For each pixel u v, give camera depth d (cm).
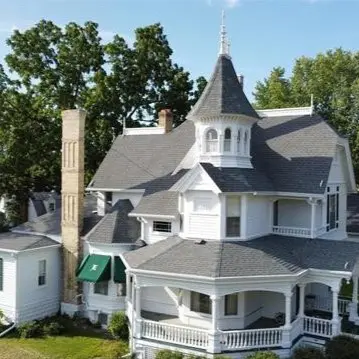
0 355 2464
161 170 3269
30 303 2973
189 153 3162
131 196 3284
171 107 5491
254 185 2638
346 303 2778
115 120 5184
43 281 3069
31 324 2822
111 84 4962
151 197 3016
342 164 3272
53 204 6366
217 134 2705
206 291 2228
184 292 2588
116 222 3017
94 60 4984
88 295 3053
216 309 2206
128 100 5266
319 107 5859
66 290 3127
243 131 2744
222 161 2694
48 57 5000
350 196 4903
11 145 4681
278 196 2778
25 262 2938
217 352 2188
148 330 2388
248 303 2544
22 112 4731
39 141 4756
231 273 2214
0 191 5016
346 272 2308
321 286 2975
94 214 3484
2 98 4597
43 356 2450
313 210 2716
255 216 2691
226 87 2753
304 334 2402
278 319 2558
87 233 3089
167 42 5425
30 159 4803
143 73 5250
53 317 3080
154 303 2777
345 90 5609
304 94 5922
